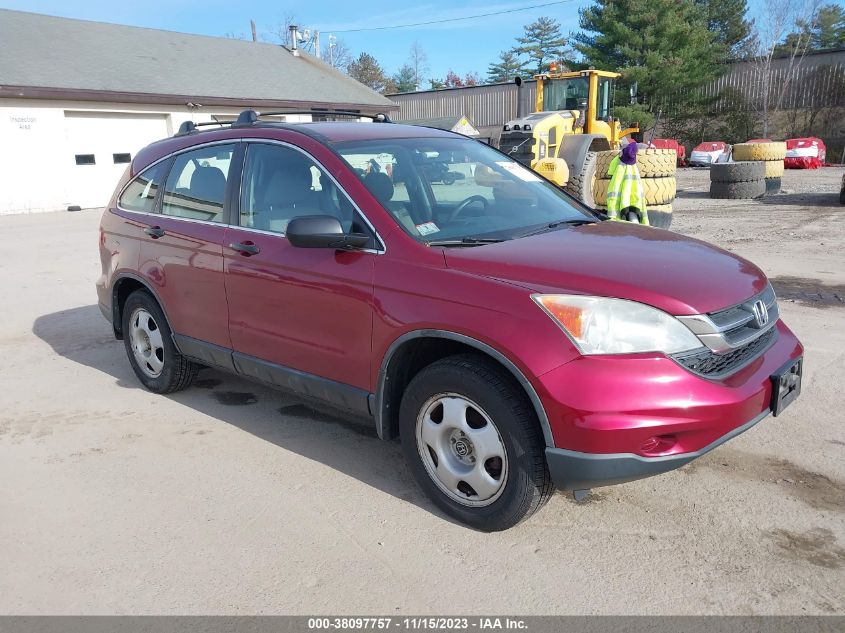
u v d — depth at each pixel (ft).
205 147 15.46
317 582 9.85
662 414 9.23
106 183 70.54
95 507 12.01
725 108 125.90
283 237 13.09
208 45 93.86
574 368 9.37
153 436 14.84
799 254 31.50
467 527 11.05
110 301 17.87
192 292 15.03
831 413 14.58
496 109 138.21
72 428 15.37
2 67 65.72
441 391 10.76
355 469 13.17
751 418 10.09
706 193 63.05
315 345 12.53
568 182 47.01
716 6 156.25
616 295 9.61
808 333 19.92
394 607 9.29
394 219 11.66
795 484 11.96
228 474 13.08
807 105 117.50
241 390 17.53
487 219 12.78
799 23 131.64
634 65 122.21
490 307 10.05
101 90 67.31
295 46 105.81
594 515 11.28
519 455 9.98
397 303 11.02
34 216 62.49
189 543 10.87
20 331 23.65
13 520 11.66
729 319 10.09
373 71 253.44
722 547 10.32
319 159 12.83
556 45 259.60
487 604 9.29
